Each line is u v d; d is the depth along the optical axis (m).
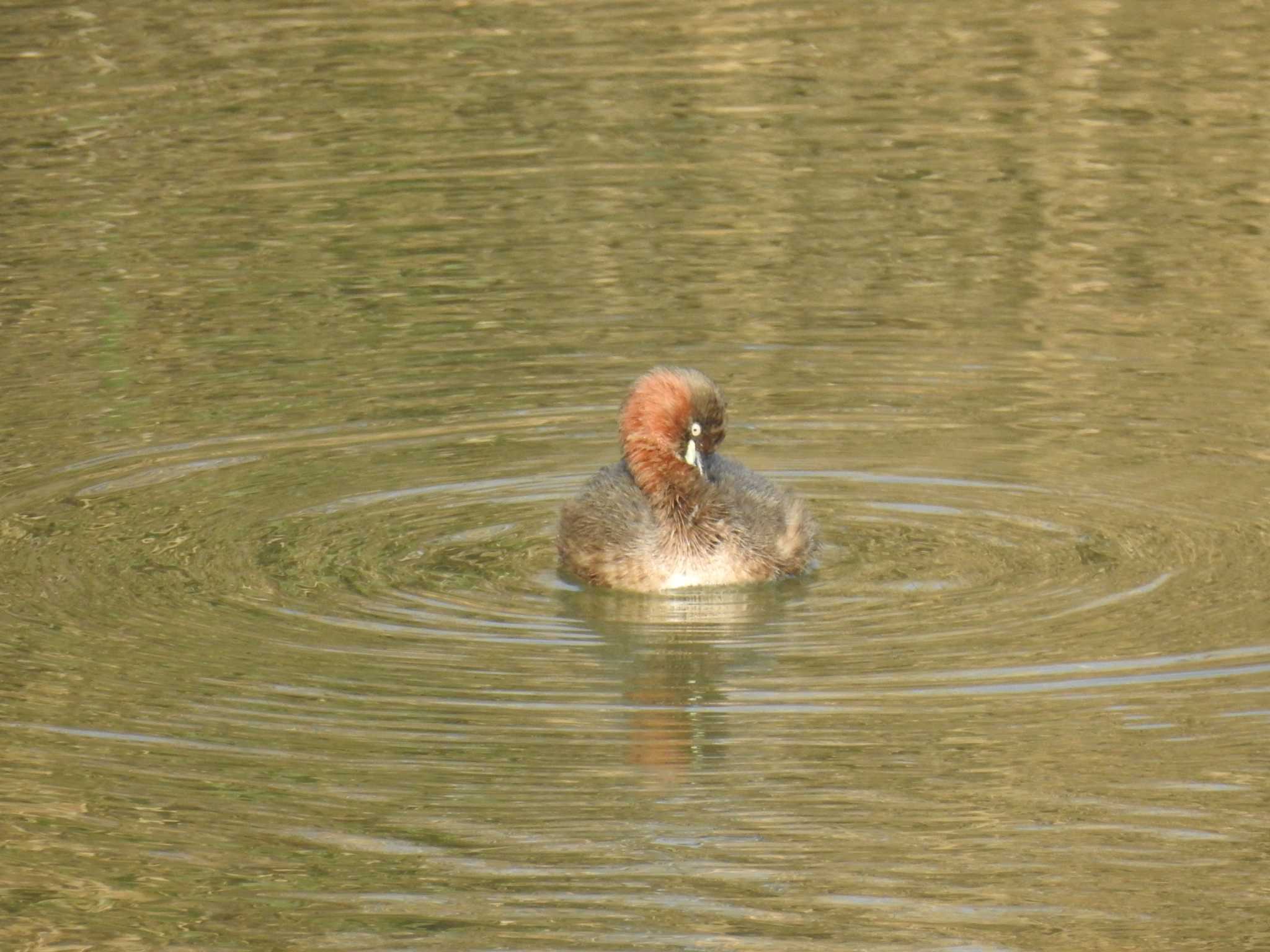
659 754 14.67
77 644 16.67
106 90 34.28
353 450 21.33
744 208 29.48
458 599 17.84
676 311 25.66
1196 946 12.04
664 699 15.65
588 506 18.55
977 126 32.84
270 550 18.80
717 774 14.37
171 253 27.86
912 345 24.28
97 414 22.33
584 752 14.78
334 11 39.00
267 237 28.48
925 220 28.86
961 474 20.41
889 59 36.25
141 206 29.48
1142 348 23.95
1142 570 17.94
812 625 17.14
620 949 12.16
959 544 18.78
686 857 13.25
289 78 35.00
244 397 22.89
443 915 12.63
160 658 16.41
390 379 23.41
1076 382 22.92
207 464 20.89
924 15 38.66
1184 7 38.75
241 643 16.75
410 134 32.56
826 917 12.45
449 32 37.72
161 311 25.70
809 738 14.96
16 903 12.85
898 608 17.39
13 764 14.61
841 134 32.59
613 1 39.66
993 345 24.20
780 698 15.66
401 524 19.47
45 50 36.12
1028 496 19.77
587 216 29.28
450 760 14.64
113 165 31.14
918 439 21.38
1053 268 26.88
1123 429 21.50
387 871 13.17
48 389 23.12
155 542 18.94
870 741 14.82
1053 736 14.84
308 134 32.56
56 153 31.58
